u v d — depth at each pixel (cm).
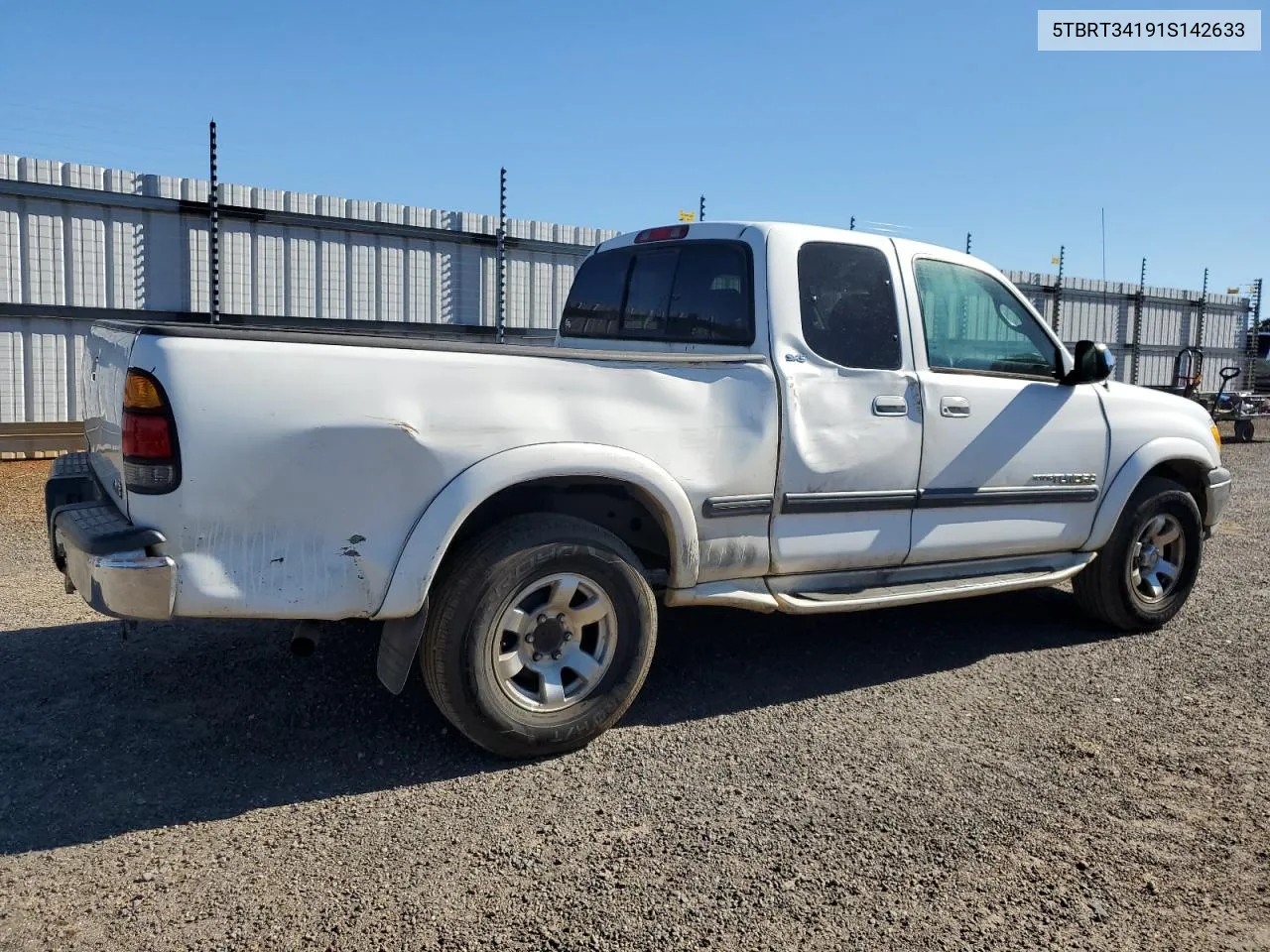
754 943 260
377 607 338
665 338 477
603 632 383
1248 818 335
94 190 1062
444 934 260
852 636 535
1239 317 2352
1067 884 292
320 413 325
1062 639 540
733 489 408
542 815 326
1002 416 490
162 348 309
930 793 347
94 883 280
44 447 1073
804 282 440
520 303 1381
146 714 400
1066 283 1997
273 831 312
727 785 351
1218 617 591
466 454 347
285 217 1177
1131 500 543
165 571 309
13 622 518
